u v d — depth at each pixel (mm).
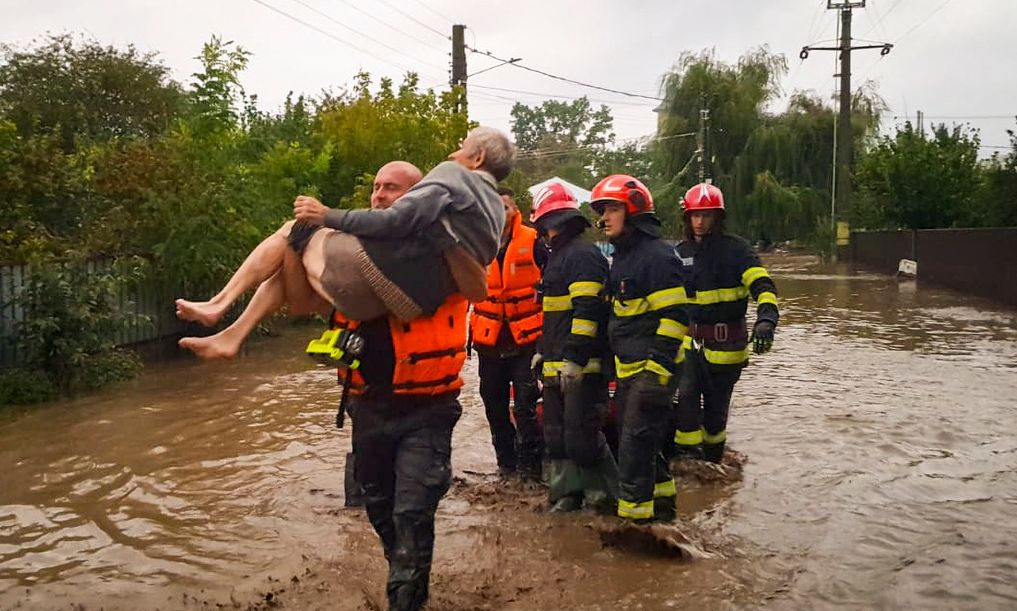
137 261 12758
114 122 29188
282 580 4863
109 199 13508
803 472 6762
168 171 13539
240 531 5660
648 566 5020
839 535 5418
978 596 4512
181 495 6422
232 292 4066
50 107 27750
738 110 46469
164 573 4969
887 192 35969
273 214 17406
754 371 11289
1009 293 20172
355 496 6059
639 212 5648
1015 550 5109
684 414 6855
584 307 5688
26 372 10211
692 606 4473
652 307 5480
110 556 5227
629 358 5523
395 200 4461
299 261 4180
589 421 5914
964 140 35781
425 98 22109
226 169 15391
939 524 5559
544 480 6746
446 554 5250
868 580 4734
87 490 6574
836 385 10234
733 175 45781
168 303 13820
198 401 9930
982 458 7055
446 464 4363
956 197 34406
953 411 8727
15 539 5539
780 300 21969
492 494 6438
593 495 6055
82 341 10695
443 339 4254
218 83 15859
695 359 6859
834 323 16656
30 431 8570
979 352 12656
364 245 4012
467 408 9469
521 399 6730
